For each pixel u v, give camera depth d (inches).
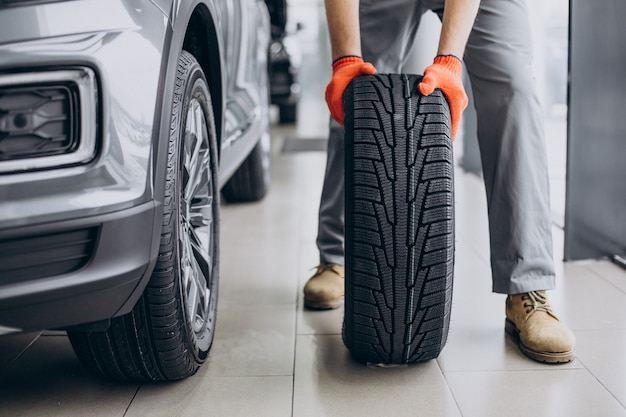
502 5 64.8
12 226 42.8
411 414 55.0
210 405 57.0
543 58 138.0
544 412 54.9
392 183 55.6
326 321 74.7
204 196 66.0
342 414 55.2
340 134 76.2
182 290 54.9
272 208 130.0
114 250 45.7
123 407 56.9
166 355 55.4
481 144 68.0
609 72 88.7
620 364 62.9
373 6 71.1
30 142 43.9
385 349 60.0
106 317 48.2
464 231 108.9
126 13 47.3
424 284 57.1
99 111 44.9
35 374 63.0
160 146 48.9
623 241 93.0
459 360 64.3
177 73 54.9
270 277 90.0
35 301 44.4
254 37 112.7
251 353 66.8
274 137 243.6
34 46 43.4
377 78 57.7
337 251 80.1
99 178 44.7
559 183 135.2
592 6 87.4
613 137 90.0
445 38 59.5
